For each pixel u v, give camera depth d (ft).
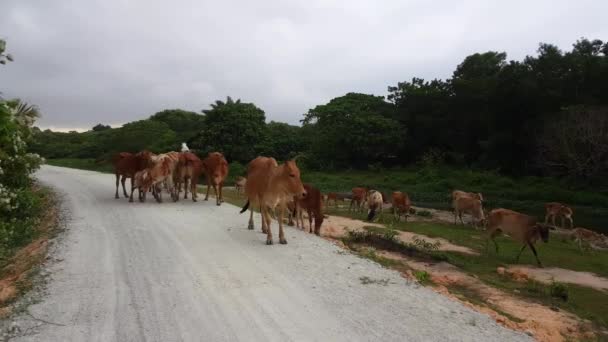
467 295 25.63
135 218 38.32
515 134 125.39
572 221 76.79
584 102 110.63
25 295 19.39
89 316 17.13
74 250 26.99
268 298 19.29
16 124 29.17
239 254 26.43
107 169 122.93
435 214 77.30
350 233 42.16
